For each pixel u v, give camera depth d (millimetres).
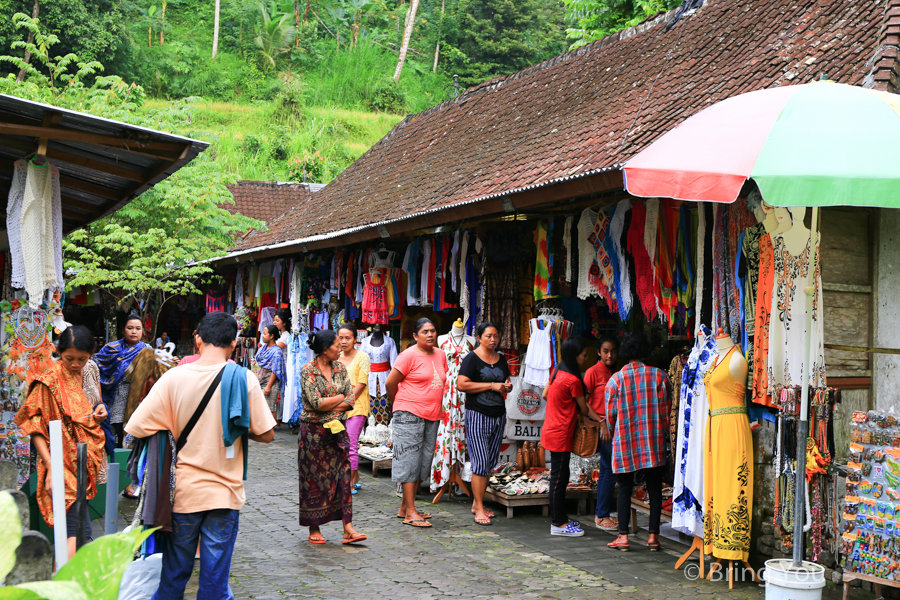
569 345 6906
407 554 6082
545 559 6008
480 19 51531
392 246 11281
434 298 9953
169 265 13625
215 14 49125
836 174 3770
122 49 41062
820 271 5426
